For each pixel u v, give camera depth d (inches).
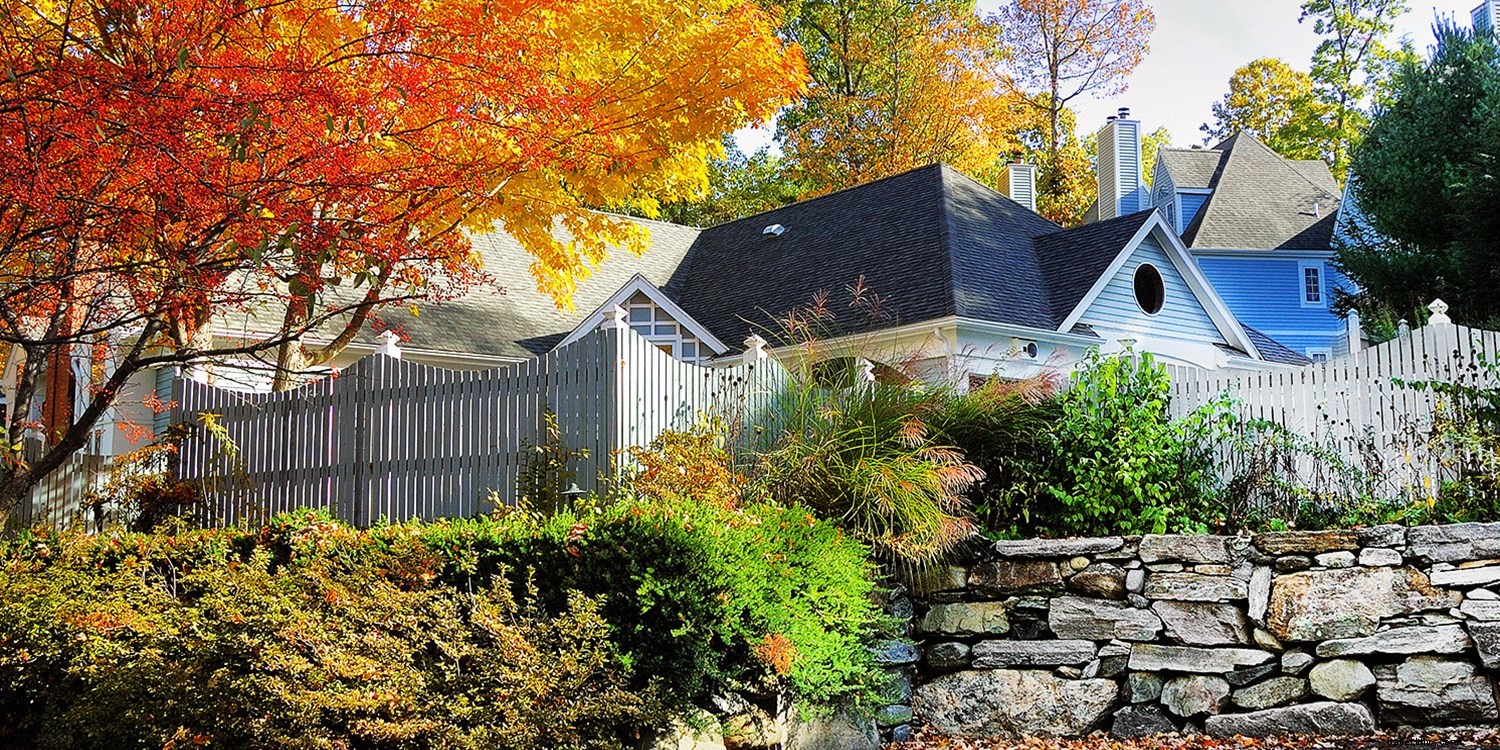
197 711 219.1
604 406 319.6
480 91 261.0
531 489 323.0
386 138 266.7
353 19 251.9
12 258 252.1
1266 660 292.2
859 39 1403.8
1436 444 327.0
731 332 668.7
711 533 248.7
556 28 308.2
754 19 344.2
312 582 238.8
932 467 309.7
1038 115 1530.5
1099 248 665.0
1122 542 305.7
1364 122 1670.8
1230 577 297.3
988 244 666.8
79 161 224.4
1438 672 284.2
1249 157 1374.3
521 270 714.2
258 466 401.1
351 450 378.0
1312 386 370.9
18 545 329.4
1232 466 350.9
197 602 258.4
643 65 344.2
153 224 230.2
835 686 273.7
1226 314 737.0
